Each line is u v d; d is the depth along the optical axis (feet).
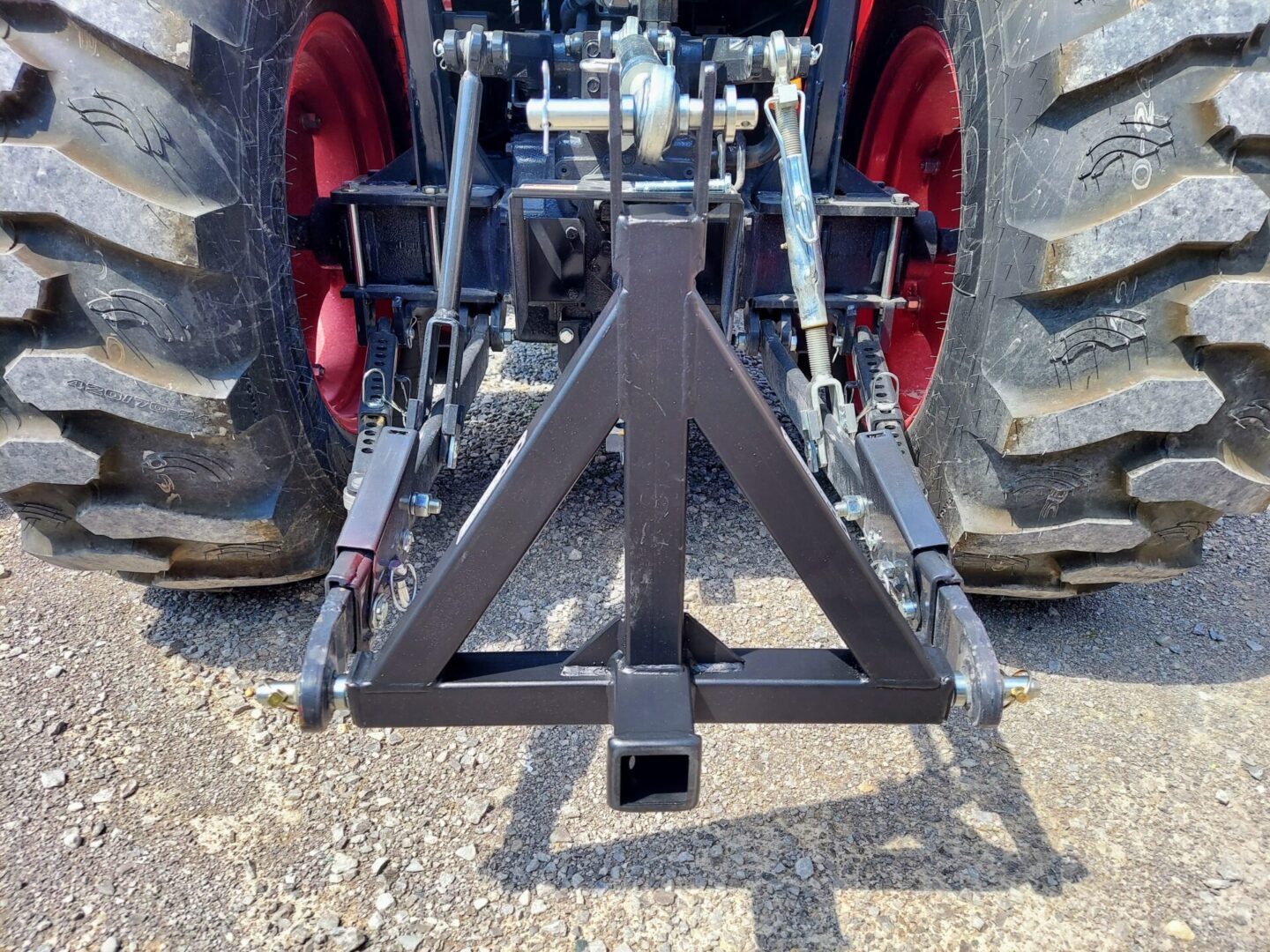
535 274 6.63
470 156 5.28
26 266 4.76
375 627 4.46
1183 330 4.80
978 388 5.58
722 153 5.21
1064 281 4.92
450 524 8.17
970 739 5.96
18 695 6.16
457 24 7.77
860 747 5.88
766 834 5.27
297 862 5.09
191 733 5.93
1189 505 5.47
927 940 4.70
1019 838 5.26
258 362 5.48
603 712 4.26
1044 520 5.68
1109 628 7.13
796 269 4.91
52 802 5.40
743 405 3.77
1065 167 4.95
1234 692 6.46
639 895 4.92
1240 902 4.91
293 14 5.99
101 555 5.90
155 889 4.91
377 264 7.39
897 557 4.66
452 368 5.45
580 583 7.43
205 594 7.25
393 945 4.66
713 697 4.20
